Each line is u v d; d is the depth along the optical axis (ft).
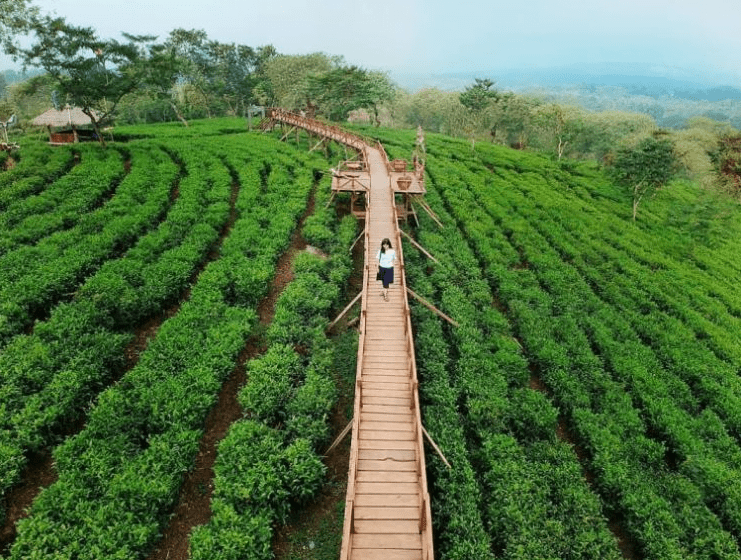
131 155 144.56
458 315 79.82
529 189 152.35
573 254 110.01
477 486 52.06
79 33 138.51
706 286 104.47
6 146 138.82
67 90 141.90
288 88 264.11
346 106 224.94
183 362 63.00
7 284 73.46
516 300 87.76
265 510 46.57
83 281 81.10
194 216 105.50
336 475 54.65
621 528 52.31
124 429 53.42
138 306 73.87
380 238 90.53
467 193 138.00
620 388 68.44
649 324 85.71
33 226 93.97
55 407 53.47
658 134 185.88
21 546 40.86
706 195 149.89
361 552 40.32
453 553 44.24
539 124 229.45
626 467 55.57
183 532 46.93
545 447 58.03
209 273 84.07
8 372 56.65
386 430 52.19
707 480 55.36
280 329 70.79
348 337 75.82
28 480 49.57
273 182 130.00
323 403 59.11
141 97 241.14
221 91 273.33
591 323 83.20
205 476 52.34
